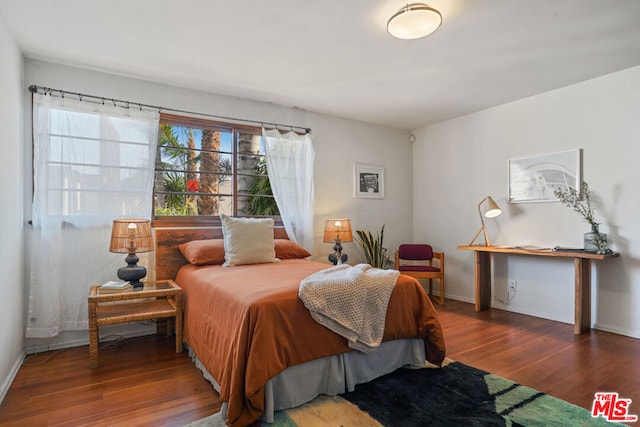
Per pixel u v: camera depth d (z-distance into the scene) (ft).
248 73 10.29
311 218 13.33
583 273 10.47
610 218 10.56
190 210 11.64
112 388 7.03
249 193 12.78
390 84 11.18
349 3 6.88
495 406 6.23
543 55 9.23
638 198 10.01
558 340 9.75
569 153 11.44
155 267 10.61
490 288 13.61
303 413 6.07
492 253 13.67
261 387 5.59
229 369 5.91
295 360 6.14
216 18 7.42
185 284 9.45
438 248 15.85
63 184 9.33
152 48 8.75
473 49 8.87
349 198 14.98
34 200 8.98
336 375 6.66
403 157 16.78
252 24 7.66
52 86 9.42
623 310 10.28
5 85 7.27
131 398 6.63
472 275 14.47
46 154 9.07
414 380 7.27
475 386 6.98
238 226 10.40
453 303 14.29
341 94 12.10
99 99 10.00
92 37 8.18
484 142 13.94
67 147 9.40
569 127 11.44
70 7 6.98
